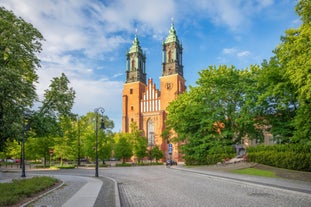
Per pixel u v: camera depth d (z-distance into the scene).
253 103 35.81
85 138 56.72
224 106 41.31
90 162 75.56
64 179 24.52
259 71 39.22
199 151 42.53
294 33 19.61
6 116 15.32
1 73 14.51
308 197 12.34
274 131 32.69
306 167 24.92
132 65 101.88
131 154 67.62
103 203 11.20
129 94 98.94
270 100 33.56
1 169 46.19
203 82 42.75
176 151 84.12
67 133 50.75
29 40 20.00
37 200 12.12
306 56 17.38
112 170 41.28
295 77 19.03
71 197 12.96
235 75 40.81
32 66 20.70
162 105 92.31
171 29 98.25
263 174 23.83
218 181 20.52
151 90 95.88
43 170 42.72
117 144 66.25
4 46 17.22
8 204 10.50
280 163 27.97
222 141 40.47
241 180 19.28
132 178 25.19
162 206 10.61
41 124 20.50
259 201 11.42
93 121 67.31
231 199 12.01
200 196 12.98
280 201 11.36
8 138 17.27
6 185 14.70
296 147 27.62
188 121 44.06
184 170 34.72
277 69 28.86
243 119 36.91
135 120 96.00
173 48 95.31
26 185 14.75
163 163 78.88
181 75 97.25
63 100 21.88
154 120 93.38
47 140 51.59
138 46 103.25
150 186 17.95
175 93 90.69
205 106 41.59
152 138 92.38
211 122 40.25
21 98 17.64
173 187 17.03
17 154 55.91
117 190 15.42
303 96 19.78
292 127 31.00
